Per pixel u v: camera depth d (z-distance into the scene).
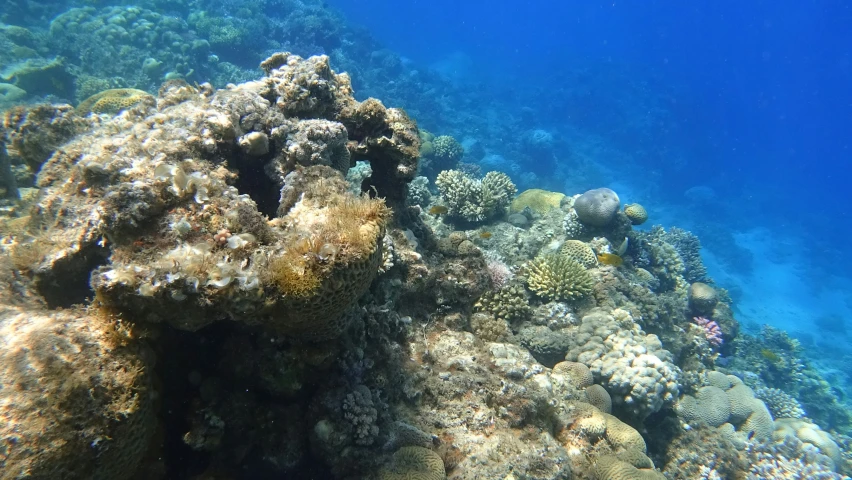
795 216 36.03
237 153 4.27
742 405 7.98
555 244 9.31
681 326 9.32
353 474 3.53
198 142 3.87
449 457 3.81
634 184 33.88
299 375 3.46
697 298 10.98
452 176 9.23
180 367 3.26
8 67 13.85
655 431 6.77
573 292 7.34
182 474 3.25
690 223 30.64
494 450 3.92
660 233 12.83
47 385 2.16
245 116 4.33
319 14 26.20
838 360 20.61
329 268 2.66
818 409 12.63
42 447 2.04
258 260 2.68
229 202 3.09
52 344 2.30
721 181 37.75
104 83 14.22
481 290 5.75
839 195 43.97
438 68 51.25
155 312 2.60
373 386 3.95
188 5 21.86
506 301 6.72
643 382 6.09
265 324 2.95
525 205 10.86
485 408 4.27
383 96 27.14
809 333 22.45
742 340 13.19
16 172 6.53
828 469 7.43
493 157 26.36
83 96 13.80
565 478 4.12
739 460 6.89
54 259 2.92
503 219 9.86
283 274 2.58
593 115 40.38
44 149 5.15
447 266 5.70
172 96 4.91
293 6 26.28
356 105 5.67
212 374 3.37
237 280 2.53
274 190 4.42
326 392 3.61
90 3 19.38
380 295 4.56
